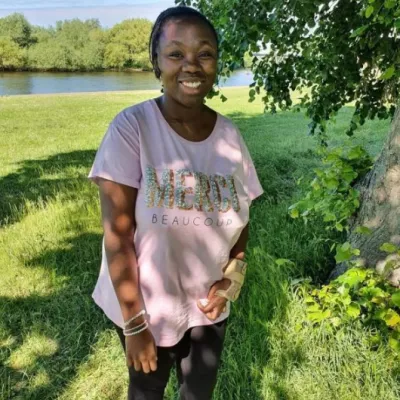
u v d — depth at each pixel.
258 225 3.80
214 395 2.18
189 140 1.38
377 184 2.63
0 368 2.48
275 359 2.34
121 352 2.52
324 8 3.61
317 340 2.42
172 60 1.33
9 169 6.29
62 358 2.54
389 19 2.53
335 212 2.72
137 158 1.33
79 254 3.61
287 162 6.08
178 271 1.42
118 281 1.33
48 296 3.09
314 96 4.05
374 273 2.54
